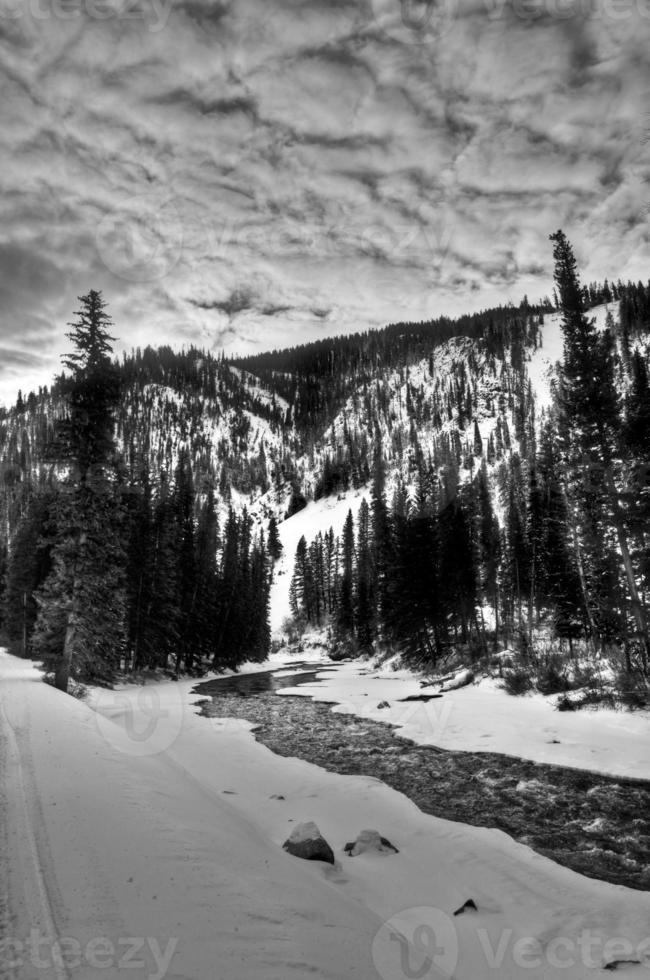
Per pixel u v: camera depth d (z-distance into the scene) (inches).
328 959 146.5
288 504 7475.4
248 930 152.9
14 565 1934.1
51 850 192.5
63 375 880.3
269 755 590.2
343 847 306.3
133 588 1451.8
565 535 1285.7
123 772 332.8
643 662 807.1
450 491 2765.7
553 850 318.7
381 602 1947.6
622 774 476.4
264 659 2807.6
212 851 216.7
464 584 1545.3
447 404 7593.5
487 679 1096.8
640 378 1238.9
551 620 1459.2
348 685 1380.4
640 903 244.2
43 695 664.4
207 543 2165.4
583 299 947.3
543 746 586.9
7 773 290.5
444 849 312.2
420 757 577.6
